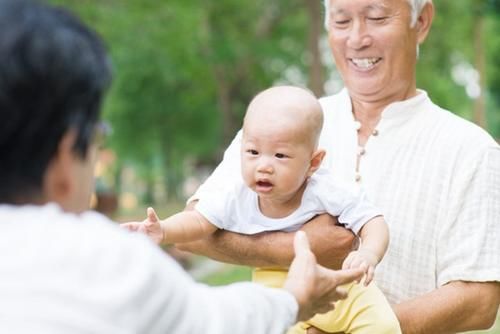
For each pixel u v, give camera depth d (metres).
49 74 1.87
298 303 2.25
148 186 46.53
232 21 25.73
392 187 3.43
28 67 1.85
